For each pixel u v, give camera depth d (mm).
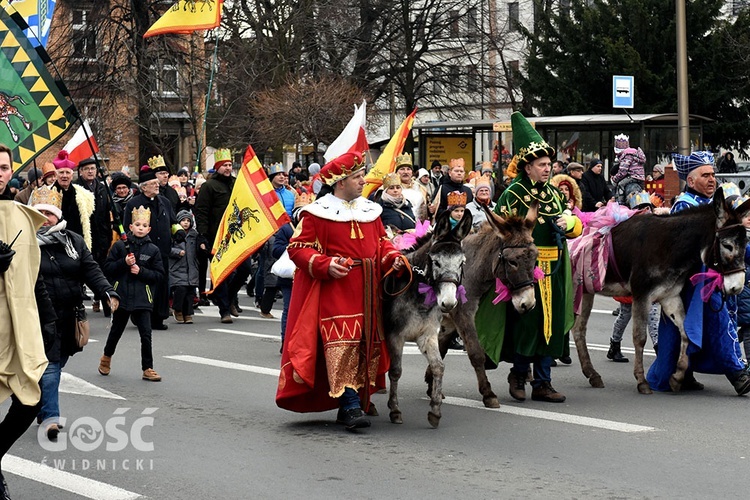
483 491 7262
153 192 16297
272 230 14258
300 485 7453
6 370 6805
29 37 12227
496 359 10180
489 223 10023
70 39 35625
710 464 7926
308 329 9039
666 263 10492
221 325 16688
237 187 14414
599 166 21609
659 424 9328
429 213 13164
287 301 13672
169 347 14219
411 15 45906
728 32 37500
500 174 32906
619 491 7230
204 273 18953
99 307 18500
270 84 35406
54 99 12047
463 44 45438
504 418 9641
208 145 38406
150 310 11859
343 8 40250
